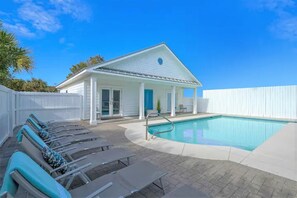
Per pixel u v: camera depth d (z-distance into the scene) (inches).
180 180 125.9
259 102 592.4
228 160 166.2
